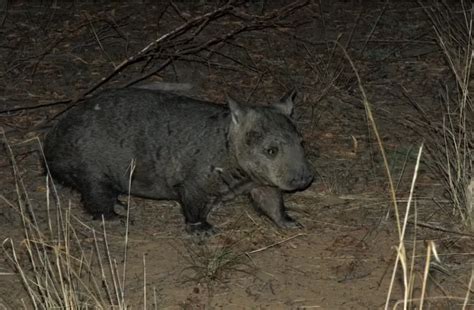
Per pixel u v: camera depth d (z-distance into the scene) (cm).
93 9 1700
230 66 1451
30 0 1736
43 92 1398
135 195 1040
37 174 1140
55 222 1021
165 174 998
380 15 1551
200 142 977
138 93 1025
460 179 1009
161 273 911
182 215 1047
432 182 1099
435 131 1197
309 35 1595
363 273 906
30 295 815
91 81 1438
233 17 1642
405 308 657
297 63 1492
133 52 1526
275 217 1010
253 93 1390
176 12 1667
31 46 1553
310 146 1204
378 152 1186
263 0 1659
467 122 1099
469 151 995
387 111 1308
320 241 977
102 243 977
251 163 942
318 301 855
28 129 1256
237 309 843
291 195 1083
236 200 1077
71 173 1029
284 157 930
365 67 1468
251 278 898
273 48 1543
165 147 991
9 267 923
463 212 995
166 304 852
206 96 1382
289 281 893
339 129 1262
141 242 980
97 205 1027
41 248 943
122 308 788
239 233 1000
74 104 1277
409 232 985
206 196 990
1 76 1444
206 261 927
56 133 1036
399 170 1134
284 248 962
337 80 1412
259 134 934
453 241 961
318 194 1083
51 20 1653
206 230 994
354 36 1590
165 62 1401
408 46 1545
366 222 1016
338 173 1136
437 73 1437
